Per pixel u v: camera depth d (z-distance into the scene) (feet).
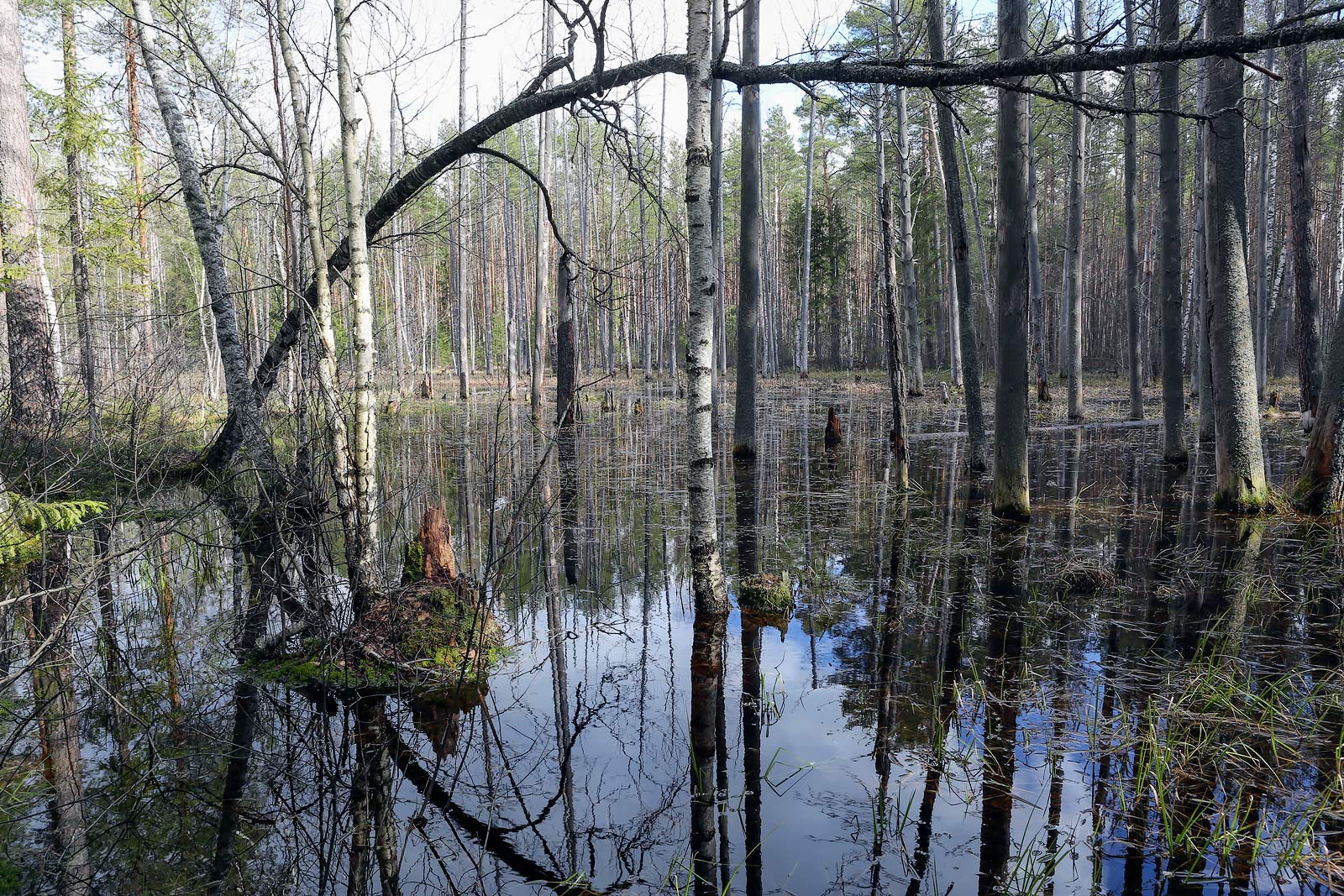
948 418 58.80
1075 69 16.16
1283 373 88.89
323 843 9.71
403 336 93.86
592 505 30.73
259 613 18.48
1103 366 117.39
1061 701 12.87
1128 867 8.76
